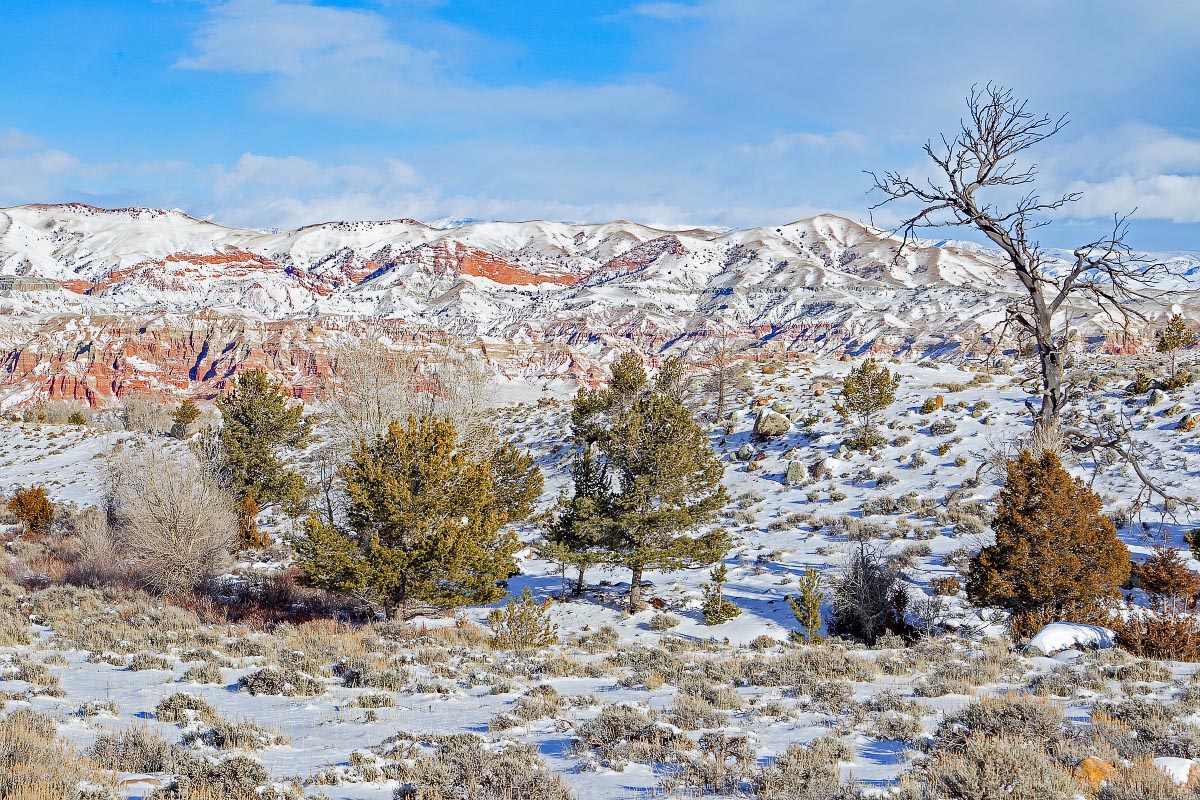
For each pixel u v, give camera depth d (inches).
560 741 506.0
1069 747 411.2
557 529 1229.1
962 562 1159.6
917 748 443.8
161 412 3427.7
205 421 3095.5
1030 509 840.9
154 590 1250.0
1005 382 2335.1
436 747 486.9
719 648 938.1
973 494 1518.2
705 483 1212.5
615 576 1385.3
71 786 364.2
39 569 1439.5
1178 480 1392.7
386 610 1056.8
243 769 411.2
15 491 2455.7
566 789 391.5
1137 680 606.9
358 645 891.4
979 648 799.7
